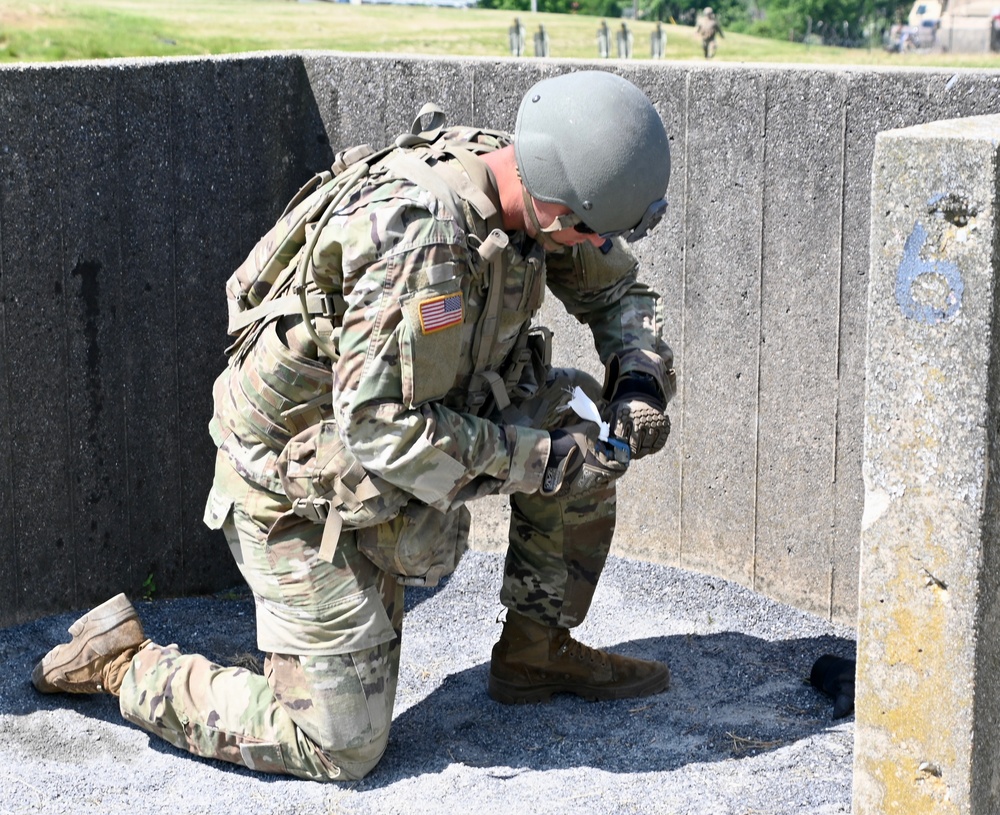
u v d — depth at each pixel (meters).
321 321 2.64
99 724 3.13
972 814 2.18
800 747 2.97
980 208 1.96
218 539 4.06
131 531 3.83
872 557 2.20
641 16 50.72
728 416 3.76
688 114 3.63
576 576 3.14
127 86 3.59
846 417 3.51
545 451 2.67
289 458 2.71
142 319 3.74
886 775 2.27
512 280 2.67
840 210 3.40
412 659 3.53
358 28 31.55
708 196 3.65
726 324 3.70
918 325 2.07
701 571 3.93
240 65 3.89
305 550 2.76
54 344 3.54
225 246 3.92
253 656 3.56
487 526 4.23
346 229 2.52
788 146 3.46
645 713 3.19
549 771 2.90
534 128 2.52
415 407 2.54
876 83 3.27
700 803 2.72
